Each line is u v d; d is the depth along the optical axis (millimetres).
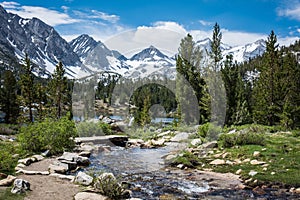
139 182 11352
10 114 38469
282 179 11016
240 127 24344
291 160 13227
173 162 14266
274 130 24500
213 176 12242
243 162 13812
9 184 9406
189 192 10164
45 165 13016
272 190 10172
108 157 16312
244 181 11320
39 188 9312
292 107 25750
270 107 28438
